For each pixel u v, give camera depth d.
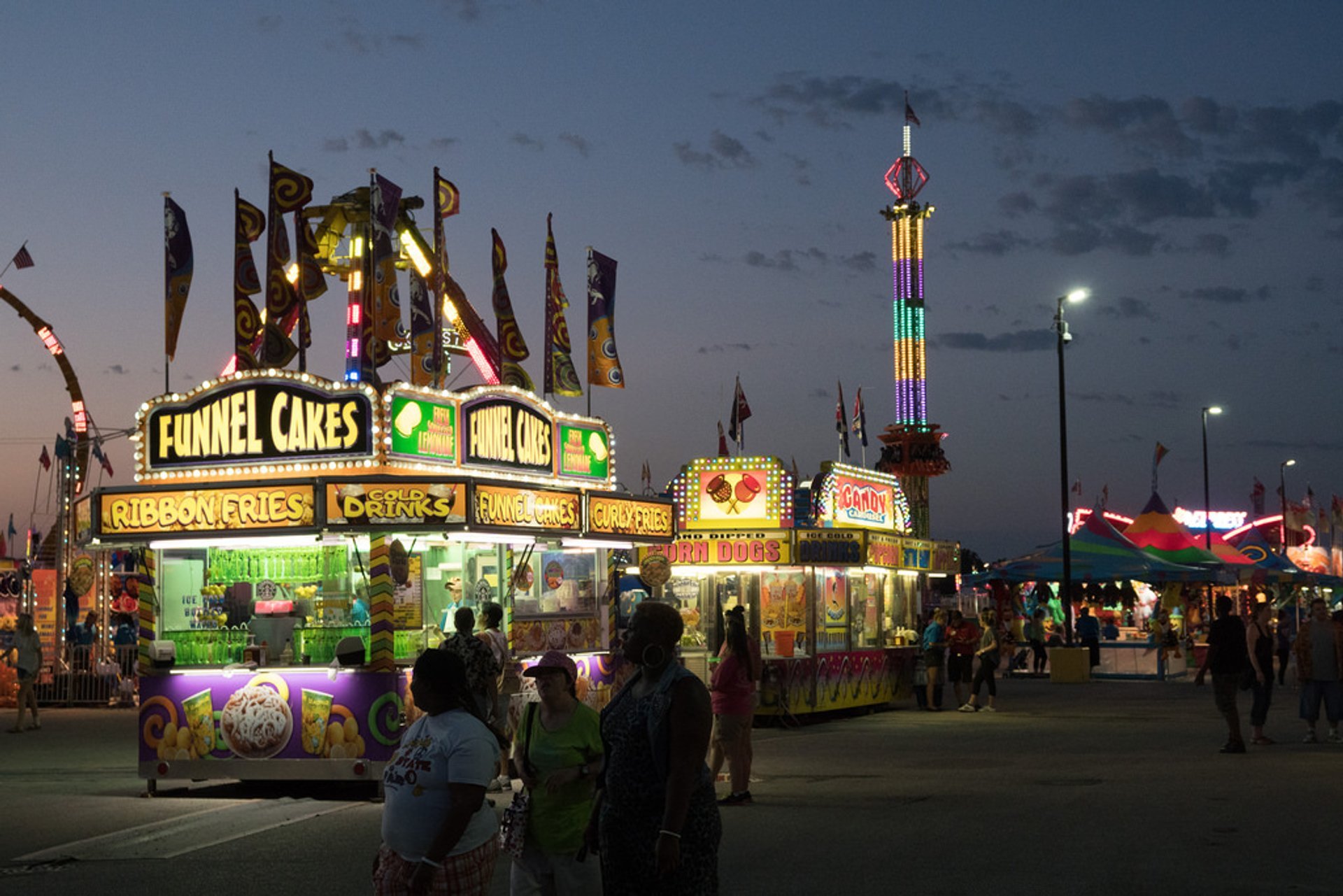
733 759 13.38
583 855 6.69
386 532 14.16
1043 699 28.80
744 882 9.60
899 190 56.41
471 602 16.08
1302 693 19.56
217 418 14.83
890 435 56.12
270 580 15.24
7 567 30.88
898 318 56.81
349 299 17.84
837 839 11.28
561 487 16.36
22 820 12.87
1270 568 47.06
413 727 6.08
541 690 7.11
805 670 23.45
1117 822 12.09
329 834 11.94
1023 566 38.59
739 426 26.66
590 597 18.02
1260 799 13.41
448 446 15.21
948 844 11.02
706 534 24.02
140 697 14.74
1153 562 37.81
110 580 29.64
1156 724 22.72
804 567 24.05
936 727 22.52
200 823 12.65
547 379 18.33
